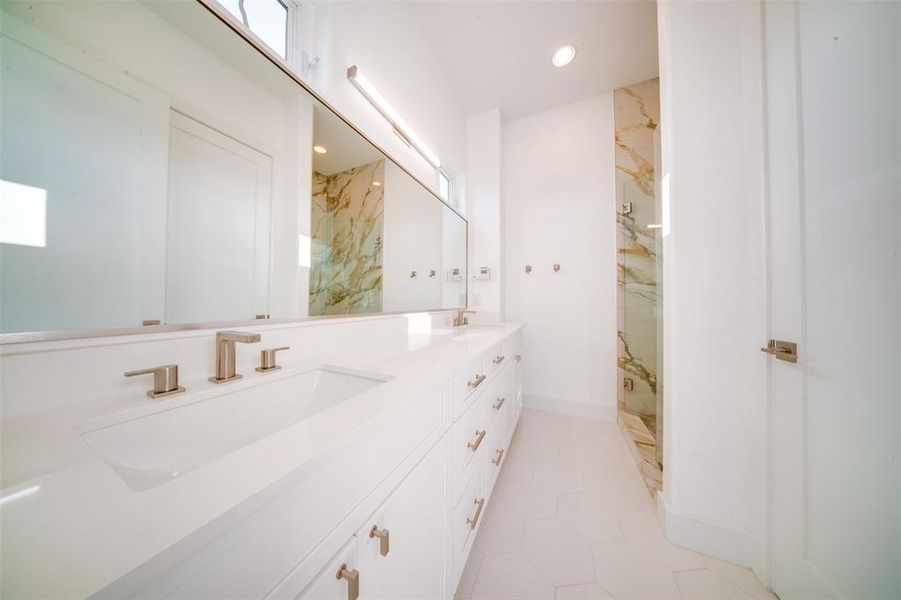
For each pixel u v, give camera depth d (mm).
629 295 2223
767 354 929
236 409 650
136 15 658
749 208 991
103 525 255
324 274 1146
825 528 735
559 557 1039
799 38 809
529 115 2561
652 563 1013
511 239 2605
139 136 658
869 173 628
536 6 1651
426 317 1791
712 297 1042
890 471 594
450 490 829
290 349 929
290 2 1124
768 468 923
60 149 547
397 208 1608
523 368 2535
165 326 648
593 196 2359
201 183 774
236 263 852
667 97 1112
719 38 1038
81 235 567
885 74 594
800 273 805
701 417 1061
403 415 603
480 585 937
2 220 479
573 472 1562
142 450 499
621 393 2234
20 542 233
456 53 1952
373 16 1393
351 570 448
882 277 608
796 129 815
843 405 689
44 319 513
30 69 518
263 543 328
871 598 620
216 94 803
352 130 1261
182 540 247
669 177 1104
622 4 1634
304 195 1053
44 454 371
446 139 2141
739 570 983
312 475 387
